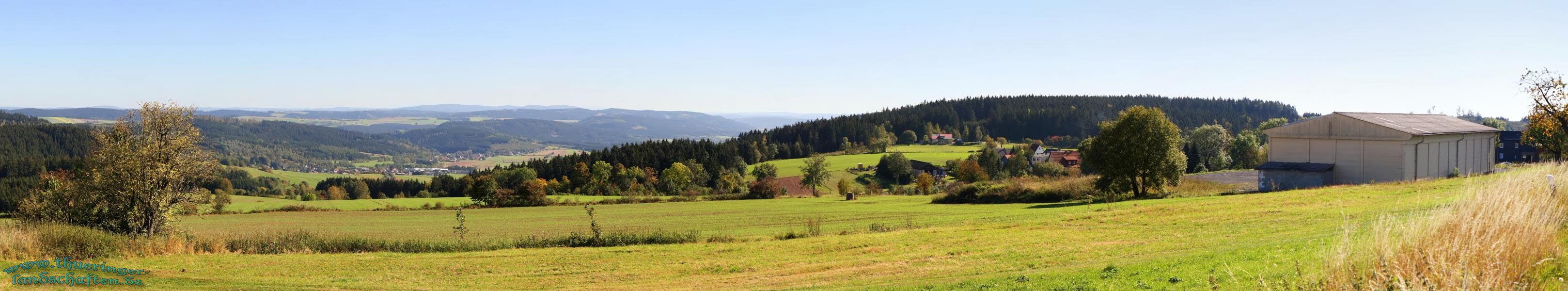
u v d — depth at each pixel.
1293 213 27.58
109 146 31.86
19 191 70.75
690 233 33.84
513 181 117.19
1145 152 48.47
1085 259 20.86
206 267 23.22
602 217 55.56
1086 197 50.03
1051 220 33.53
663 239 30.86
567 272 23.30
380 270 23.66
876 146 178.00
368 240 30.28
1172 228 27.08
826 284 19.53
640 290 19.88
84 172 32.03
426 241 32.47
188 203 33.94
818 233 33.22
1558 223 10.51
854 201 67.62
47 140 106.44
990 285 15.84
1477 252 8.02
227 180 102.38
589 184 113.56
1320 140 57.25
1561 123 32.88
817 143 196.12
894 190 91.81
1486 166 65.44
